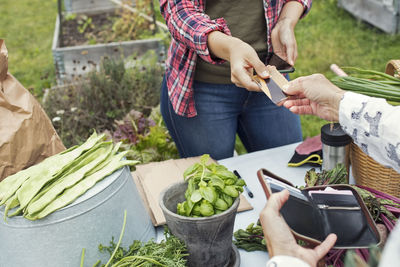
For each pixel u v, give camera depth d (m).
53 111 2.79
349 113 0.81
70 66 3.39
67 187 0.92
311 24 4.85
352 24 4.75
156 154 2.20
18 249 0.90
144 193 1.27
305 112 0.96
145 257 0.89
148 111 2.96
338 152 1.21
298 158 1.41
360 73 1.22
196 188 0.93
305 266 0.63
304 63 4.04
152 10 3.98
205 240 0.92
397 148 0.75
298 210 0.81
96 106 2.87
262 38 1.49
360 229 0.82
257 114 1.66
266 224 0.70
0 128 1.06
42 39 5.52
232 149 1.71
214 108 1.58
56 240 0.89
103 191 0.92
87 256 0.91
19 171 1.07
